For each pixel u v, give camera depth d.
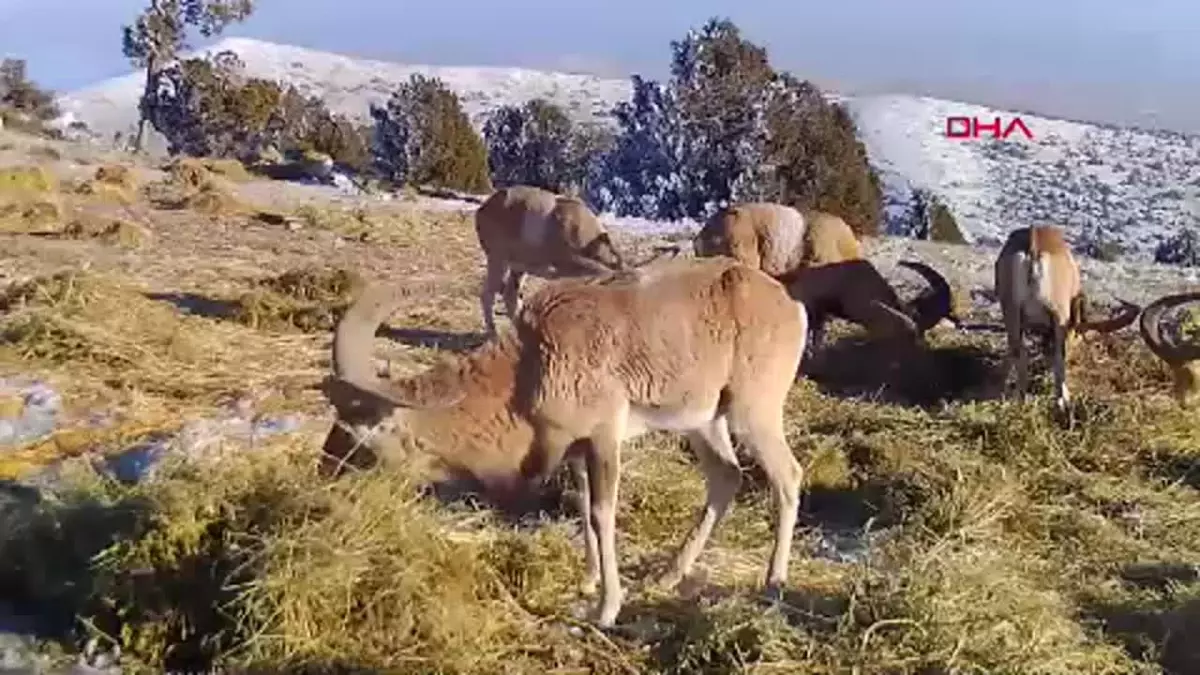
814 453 5.03
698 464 4.83
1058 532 4.58
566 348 3.56
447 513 3.87
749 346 3.71
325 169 15.44
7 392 5.19
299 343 6.34
